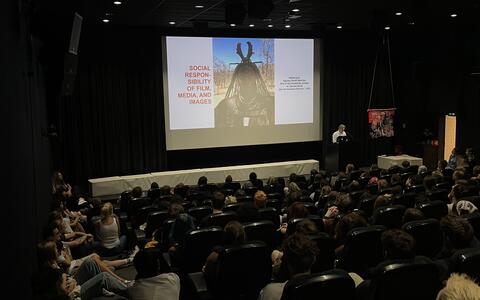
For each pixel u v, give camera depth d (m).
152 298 3.53
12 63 4.02
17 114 4.19
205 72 13.47
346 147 12.91
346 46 14.88
